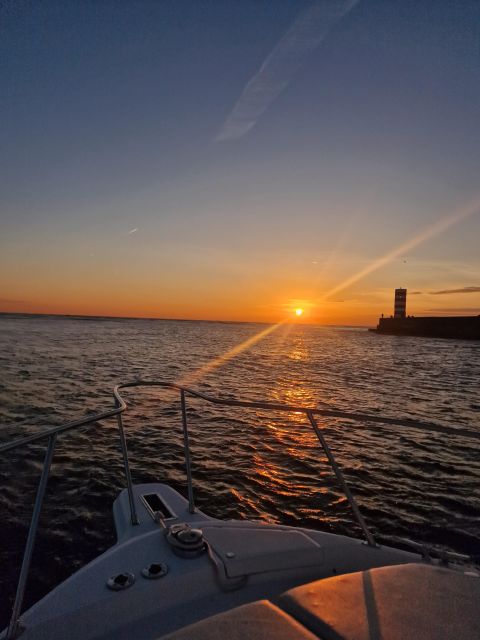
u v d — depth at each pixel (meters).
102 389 19.48
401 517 7.37
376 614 1.90
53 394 17.81
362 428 13.69
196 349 56.28
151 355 43.22
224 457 10.32
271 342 88.19
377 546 3.19
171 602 2.48
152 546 2.98
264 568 2.79
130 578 2.61
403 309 161.00
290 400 20.16
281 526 3.39
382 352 64.69
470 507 7.87
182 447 10.95
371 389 24.69
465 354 64.69
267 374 30.72
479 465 10.37
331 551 3.03
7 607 4.52
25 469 8.63
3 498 7.16
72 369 27.53
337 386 25.53
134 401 16.81
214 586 2.62
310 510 7.59
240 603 2.51
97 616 2.35
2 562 5.33
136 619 2.35
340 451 11.17
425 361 48.69
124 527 3.75
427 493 8.51
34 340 57.00
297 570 2.83
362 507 7.73
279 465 9.91
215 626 1.82
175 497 4.29
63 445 10.41
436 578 2.20
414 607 1.95
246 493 8.23
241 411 15.59
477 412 18.62
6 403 15.61
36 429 12.17
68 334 78.75
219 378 27.50
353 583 2.15
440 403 20.59
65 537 5.97
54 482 8.02
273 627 1.81
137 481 8.48
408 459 10.68
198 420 13.98
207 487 8.45
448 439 12.57
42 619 2.32
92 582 2.60
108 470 8.88
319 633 1.82
